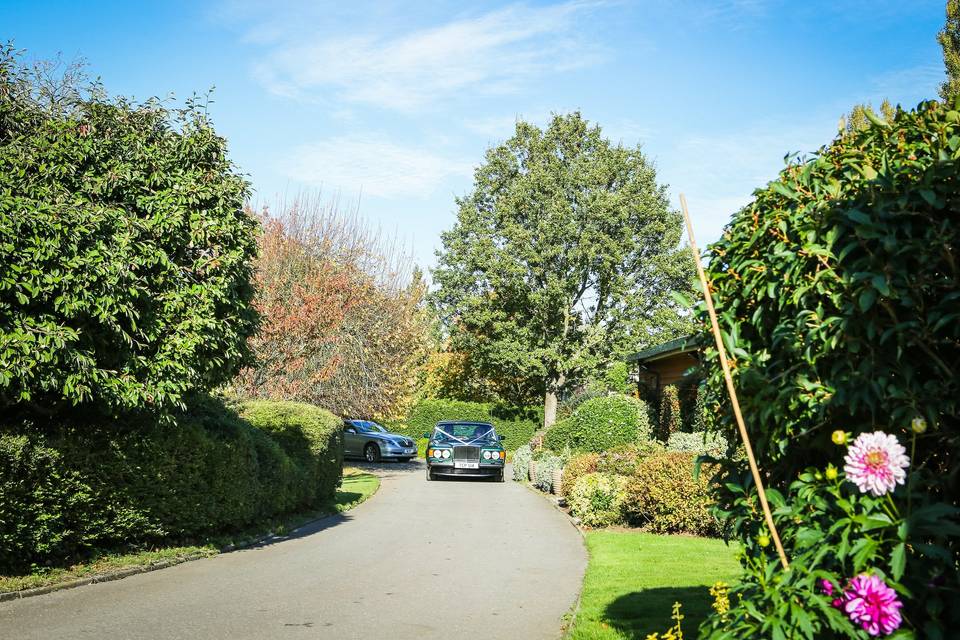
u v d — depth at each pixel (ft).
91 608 23.89
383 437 111.45
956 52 57.57
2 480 24.95
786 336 10.78
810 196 11.36
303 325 78.28
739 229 12.58
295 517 48.52
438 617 23.76
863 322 10.07
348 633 21.72
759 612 9.87
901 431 10.16
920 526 8.88
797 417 10.83
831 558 9.94
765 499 10.27
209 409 40.40
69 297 26.58
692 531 41.06
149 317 30.37
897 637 8.74
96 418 31.24
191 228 32.71
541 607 25.23
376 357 89.86
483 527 46.11
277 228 82.38
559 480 64.28
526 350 134.92
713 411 13.02
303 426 53.67
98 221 27.78
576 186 139.44
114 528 30.81
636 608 23.35
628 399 76.54
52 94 32.19
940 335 9.83
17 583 25.50
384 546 38.58
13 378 26.27
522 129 146.30
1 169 28.04
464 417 140.46
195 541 36.65
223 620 22.93
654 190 141.90
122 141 32.17
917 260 9.85
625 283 135.03
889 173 10.13
